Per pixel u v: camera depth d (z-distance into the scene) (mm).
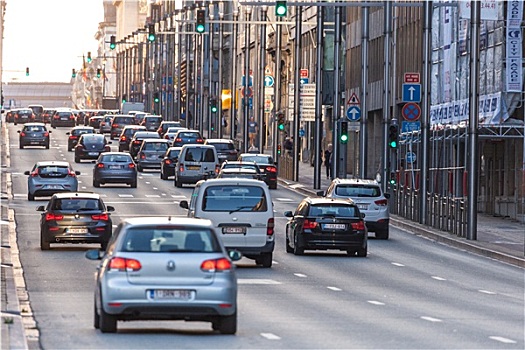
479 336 44844
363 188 106562
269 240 76750
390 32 132750
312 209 87750
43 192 134875
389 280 71812
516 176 125688
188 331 44875
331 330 45938
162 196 146750
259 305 55781
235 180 76875
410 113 123250
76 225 86750
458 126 128125
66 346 40031
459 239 103812
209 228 42938
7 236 97000
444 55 146625
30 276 69250
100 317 43312
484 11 102688
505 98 121125
